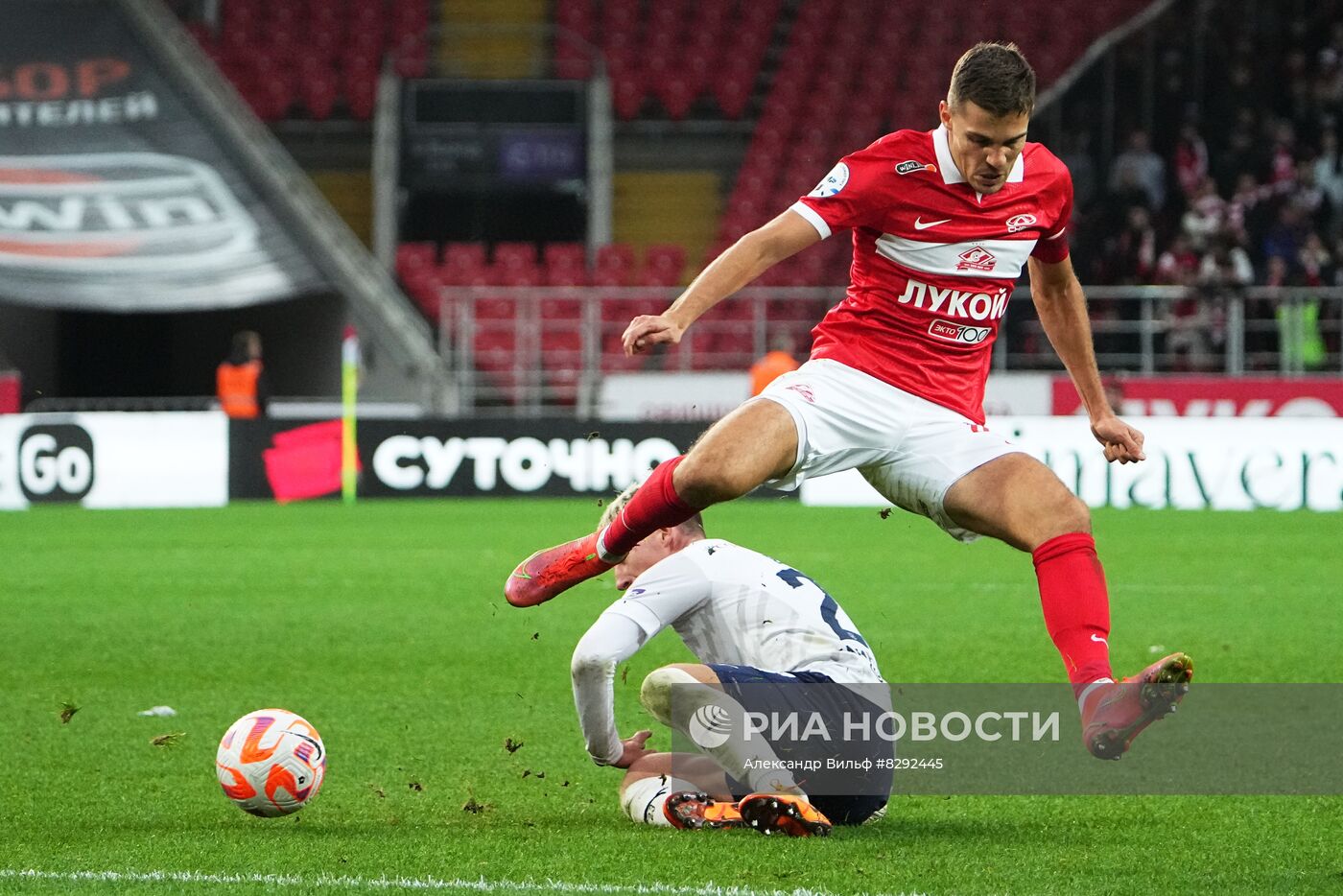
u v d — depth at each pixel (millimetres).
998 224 16844
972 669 28453
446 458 69438
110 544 51406
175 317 92938
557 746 21734
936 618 35219
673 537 17406
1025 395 76750
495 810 17750
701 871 14656
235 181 87000
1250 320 82875
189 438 67938
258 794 16547
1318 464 63906
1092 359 18688
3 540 52656
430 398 83375
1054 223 17406
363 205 97438
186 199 85750
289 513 63188
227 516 61938
